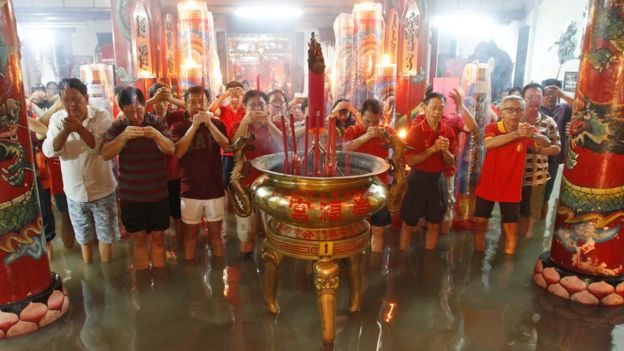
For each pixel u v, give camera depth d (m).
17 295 2.34
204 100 3.07
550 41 7.30
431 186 3.21
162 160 2.97
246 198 2.41
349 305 2.55
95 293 2.75
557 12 7.11
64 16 7.30
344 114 3.20
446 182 3.51
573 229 2.71
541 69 7.57
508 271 3.09
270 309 2.49
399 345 2.21
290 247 2.19
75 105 2.76
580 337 2.29
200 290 2.79
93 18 7.43
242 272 3.05
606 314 2.52
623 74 2.45
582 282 2.64
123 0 4.39
